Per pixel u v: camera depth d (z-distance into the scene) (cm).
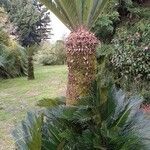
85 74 372
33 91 1239
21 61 1689
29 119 383
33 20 3331
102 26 920
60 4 389
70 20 393
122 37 926
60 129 370
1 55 1605
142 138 362
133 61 889
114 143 354
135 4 1002
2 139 727
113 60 894
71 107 362
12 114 927
